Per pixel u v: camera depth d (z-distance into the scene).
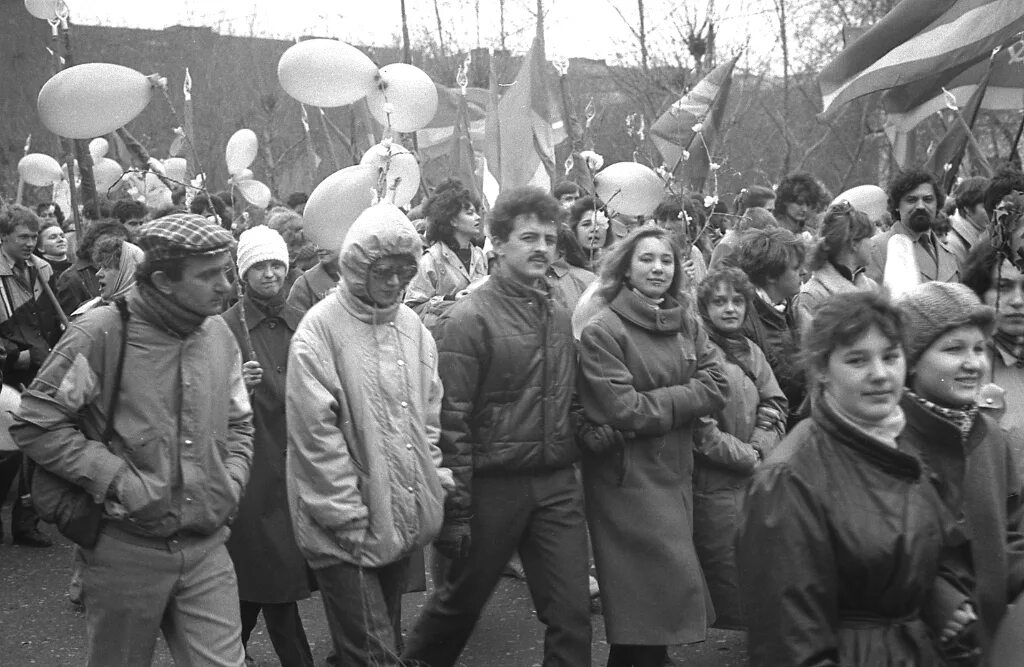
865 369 2.93
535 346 4.80
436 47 17.56
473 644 6.04
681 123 9.48
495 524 4.81
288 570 5.21
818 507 2.90
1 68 19.28
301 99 6.34
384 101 6.36
